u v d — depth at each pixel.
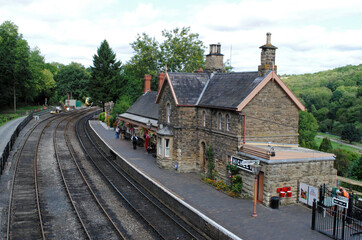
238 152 19.81
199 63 51.53
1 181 21.77
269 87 20.45
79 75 105.88
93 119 65.06
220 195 19.34
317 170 18.25
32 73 74.50
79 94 106.19
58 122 56.38
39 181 22.47
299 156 17.75
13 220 15.73
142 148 34.47
